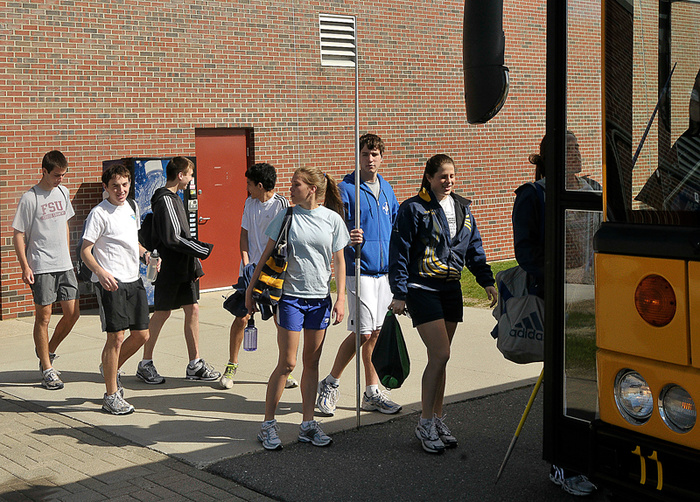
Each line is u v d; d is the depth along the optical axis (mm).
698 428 2977
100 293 6062
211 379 7094
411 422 5844
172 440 5492
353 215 5891
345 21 12898
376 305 6035
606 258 3297
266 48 12031
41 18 10031
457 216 5234
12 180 9914
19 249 6676
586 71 3863
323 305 5297
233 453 5219
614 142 3398
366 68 13258
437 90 14234
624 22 3402
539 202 4500
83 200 10484
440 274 5098
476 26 3650
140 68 10859
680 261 3018
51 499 4520
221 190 11844
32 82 10016
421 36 13906
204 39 11406
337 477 4801
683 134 3186
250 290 5293
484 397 6453
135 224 6211
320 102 12703
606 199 3412
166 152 11180
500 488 4629
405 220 5105
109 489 4648
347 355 6012
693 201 3119
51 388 6809
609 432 3264
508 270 4699
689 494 2996
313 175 5227
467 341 8422
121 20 10664
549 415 4125
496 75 3637
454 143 14609
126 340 6328
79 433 5664
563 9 3938
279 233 5172
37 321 6816
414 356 7895
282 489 4629
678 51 3225
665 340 3066
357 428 5707
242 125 11883
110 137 10664
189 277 6961
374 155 6102
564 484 4543
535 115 15797
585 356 3994
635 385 3205
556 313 4078
